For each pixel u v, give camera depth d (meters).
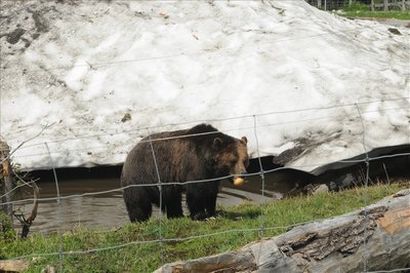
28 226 9.76
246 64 16.86
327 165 13.94
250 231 8.04
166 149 9.77
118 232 8.52
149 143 9.86
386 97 15.46
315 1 40.62
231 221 9.06
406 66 17.52
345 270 7.13
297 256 7.01
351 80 15.98
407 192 7.54
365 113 14.92
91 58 18.34
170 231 8.58
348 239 7.15
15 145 16.22
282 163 14.47
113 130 16.27
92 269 7.57
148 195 9.91
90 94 17.38
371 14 35.03
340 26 19.73
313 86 15.79
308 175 14.47
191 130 9.77
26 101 17.64
